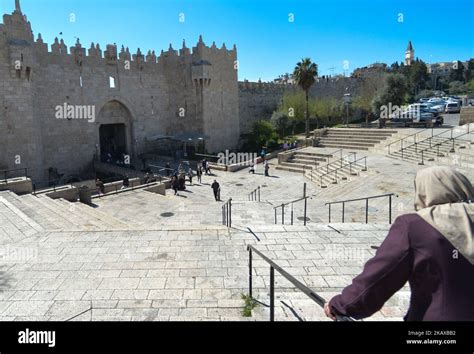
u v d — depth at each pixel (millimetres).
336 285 7414
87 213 16812
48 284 7715
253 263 8578
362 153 32781
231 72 51969
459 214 2070
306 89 44656
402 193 18641
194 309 6418
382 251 2184
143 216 19141
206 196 26359
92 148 40344
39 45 35062
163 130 47938
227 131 51906
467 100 53719
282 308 5758
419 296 2131
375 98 55625
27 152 31453
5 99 29688
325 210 17922
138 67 44188
